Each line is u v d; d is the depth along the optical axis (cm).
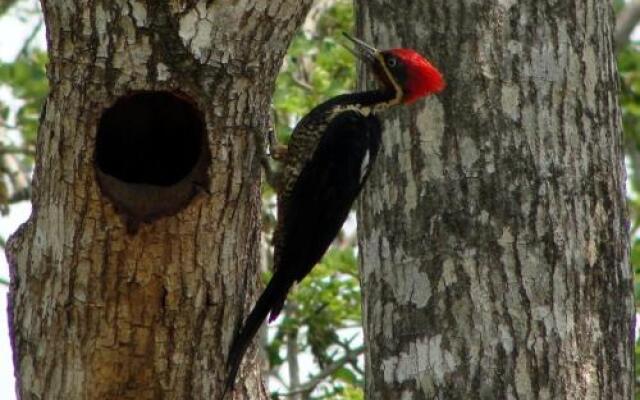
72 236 925
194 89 914
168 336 950
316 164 1183
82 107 910
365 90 1248
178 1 887
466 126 1153
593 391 1109
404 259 1155
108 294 932
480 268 1125
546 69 1164
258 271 1016
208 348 967
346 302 1728
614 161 1173
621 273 1154
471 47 1169
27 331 961
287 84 1769
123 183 935
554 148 1149
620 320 1143
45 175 933
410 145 1167
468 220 1136
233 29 901
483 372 1106
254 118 946
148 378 956
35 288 951
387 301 1159
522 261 1123
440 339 1122
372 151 1185
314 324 1727
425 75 1155
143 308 939
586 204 1144
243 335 974
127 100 997
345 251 1764
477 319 1117
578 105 1164
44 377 958
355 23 1280
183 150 1050
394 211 1168
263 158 974
